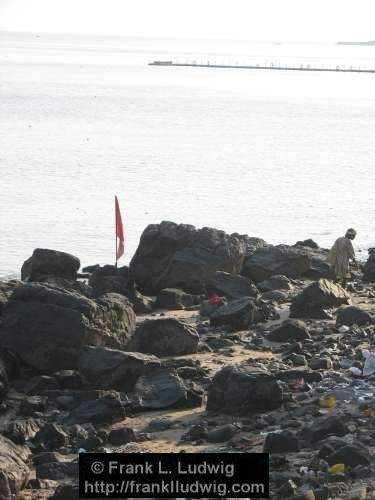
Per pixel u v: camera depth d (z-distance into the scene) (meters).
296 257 31.38
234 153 82.62
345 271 30.42
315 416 16.38
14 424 16.30
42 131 96.44
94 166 69.81
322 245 42.81
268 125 115.62
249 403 16.94
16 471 13.62
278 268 31.08
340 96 181.75
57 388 19.03
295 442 14.56
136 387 18.53
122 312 21.41
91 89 173.50
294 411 16.72
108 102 143.38
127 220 47.66
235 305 24.61
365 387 18.00
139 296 27.09
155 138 94.12
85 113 122.38
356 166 75.19
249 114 132.12
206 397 18.36
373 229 47.00
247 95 174.25
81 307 20.39
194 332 21.70
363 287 30.30
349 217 50.31
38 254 29.50
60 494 13.34
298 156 81.62
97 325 20.48
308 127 114.06
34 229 44.22
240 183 63.16
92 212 49.56
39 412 17.72
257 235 45.00
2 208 49.75
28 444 15.88
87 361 19.23
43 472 14.45
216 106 144.75
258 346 22.27
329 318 25.06
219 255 29.59
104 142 87.88
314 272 31.53
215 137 97.56
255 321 24.66
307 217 50.06
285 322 22.97
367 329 23.38
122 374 18.91
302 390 18.11
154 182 62.31
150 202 53.69
